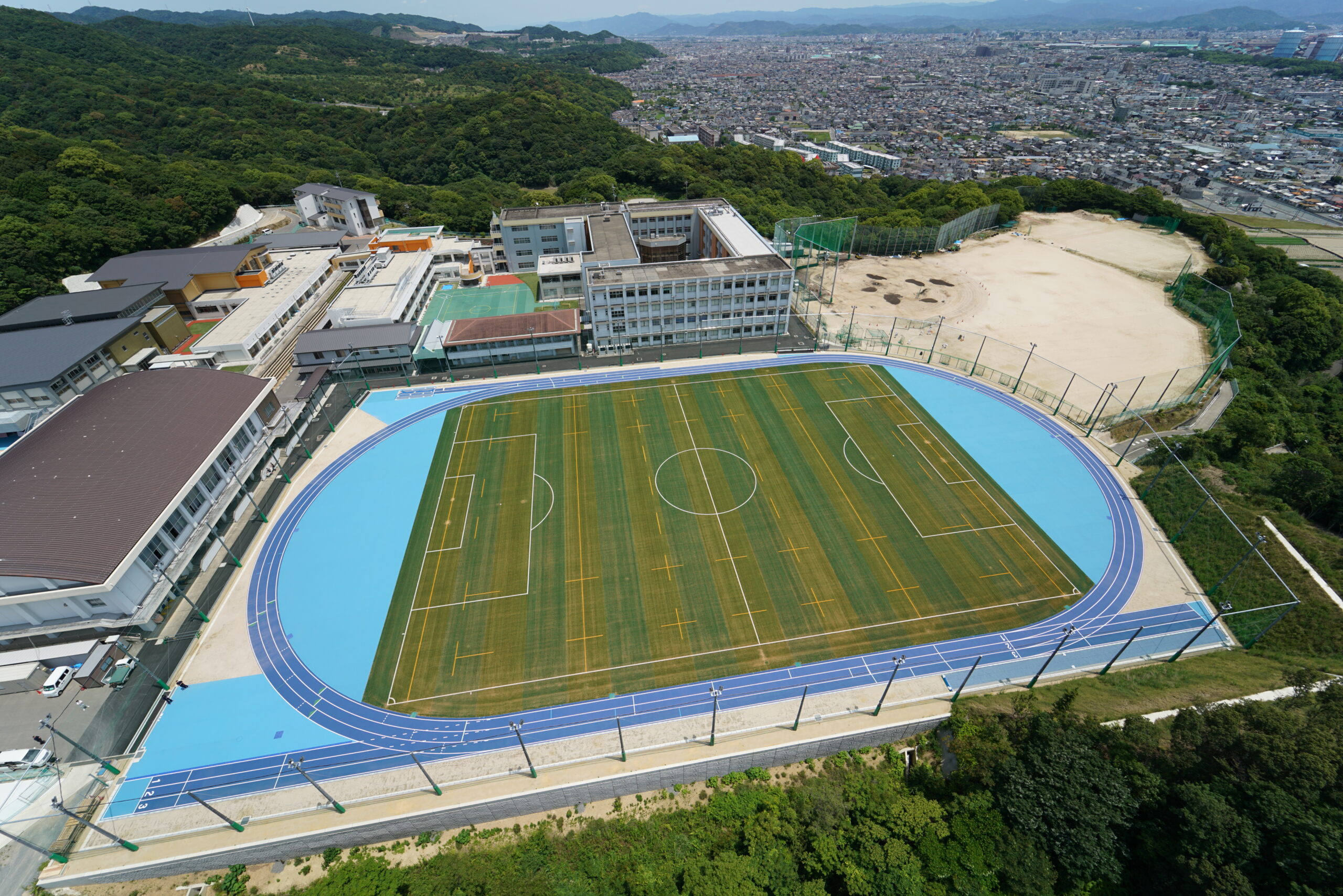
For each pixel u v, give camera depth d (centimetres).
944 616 5653
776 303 10156
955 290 12231
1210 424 8056
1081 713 4381
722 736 4691
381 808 4272
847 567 6150
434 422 8506
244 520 6912
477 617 5756
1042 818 3712
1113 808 3634
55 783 4528
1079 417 8312
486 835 4316
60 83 19138
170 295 10756
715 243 12362
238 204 15800
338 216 15612
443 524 6812
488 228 16450
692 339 10388
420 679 5241
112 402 7019
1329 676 4400
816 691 5025
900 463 7544
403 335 9662
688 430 8188
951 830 3791
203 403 7206
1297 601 5231
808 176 19938
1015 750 4147
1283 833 3206
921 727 4731
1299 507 6650
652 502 7012
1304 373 10800
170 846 4122
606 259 11012
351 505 7100
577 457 7750
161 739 4828
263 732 4872
